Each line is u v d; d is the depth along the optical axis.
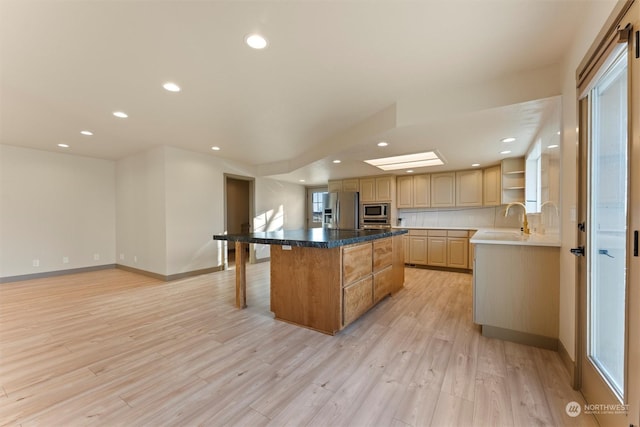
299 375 1.83
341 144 3.63
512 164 4.30
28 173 4.61
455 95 2.39
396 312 3.04
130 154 5.05
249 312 3.07
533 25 1.62
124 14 1.50
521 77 2.14
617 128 1.37
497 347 2.22
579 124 1.65
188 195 4.74
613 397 1.25
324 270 2.52
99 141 4.16
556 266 2.17
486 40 1.75
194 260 4.84
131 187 5.18
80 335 2.46
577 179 1.67
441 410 1.49
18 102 2.68
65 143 4.29
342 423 1.40
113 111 2.92
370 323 2.73
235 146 4.41
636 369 1.05
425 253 5.40
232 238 2.89
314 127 3.44
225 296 3.66
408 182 5.82
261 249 6.34
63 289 4.00
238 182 8.38
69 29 1.62
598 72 1.35
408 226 6.00
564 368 1.90
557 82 2.03
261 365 1.96
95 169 5.39
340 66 2.05
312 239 2.45
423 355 2.10
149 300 3.48
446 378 1.79
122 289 3.99
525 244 2.24
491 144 3.41
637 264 1.04
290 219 7.17
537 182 3.80
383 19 1.55
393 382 1.75
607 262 1.46
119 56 1.92
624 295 1.25
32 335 2.46
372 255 3.07
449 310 3.09
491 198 4.90
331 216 6.42
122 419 1.43
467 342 2.31
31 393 1.65
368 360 2.02
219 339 2.38
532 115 2.40
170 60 1.97
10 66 2.03
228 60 1.97
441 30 1.65
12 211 4.46
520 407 1.51
